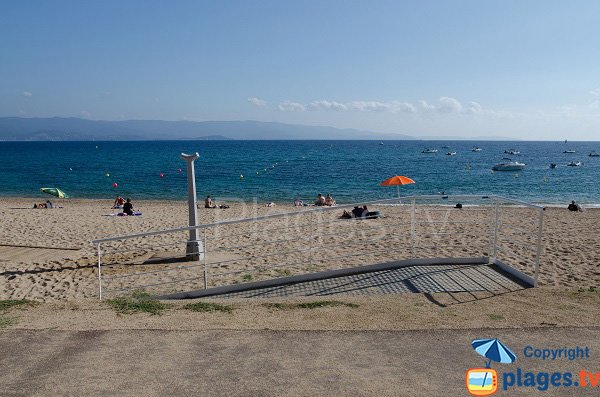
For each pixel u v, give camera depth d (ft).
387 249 37.37
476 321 16.76
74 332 15.80
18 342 14.92
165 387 11.98
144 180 156.46
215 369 12.97
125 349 14.34
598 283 26.40
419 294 20.80
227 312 18.38
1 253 39.86
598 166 227.40
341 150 452.35
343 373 12.71
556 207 84.23
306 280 25.07
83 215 70.79
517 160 285.23
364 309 18.48
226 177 166.91
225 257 36.88
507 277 23.63
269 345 14.64
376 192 124.67
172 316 17.80
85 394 11.64
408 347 14.42
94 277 31.99
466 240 42.01
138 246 43.45
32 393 11.69
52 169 205.26
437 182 150.00
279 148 512.22
